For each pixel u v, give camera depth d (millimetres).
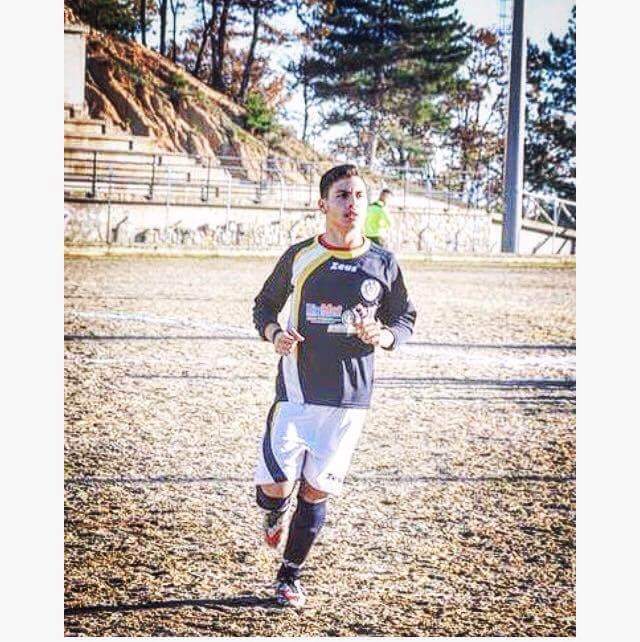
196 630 9406
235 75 54281
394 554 11188
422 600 10141
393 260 9930
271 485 9680
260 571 10719
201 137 49781
